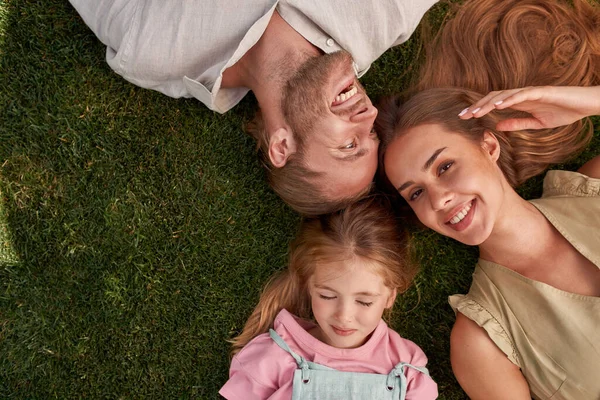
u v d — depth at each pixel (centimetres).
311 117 189
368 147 193
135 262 227
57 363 225
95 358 226
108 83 225
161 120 228
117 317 226
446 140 195
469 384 209
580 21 220
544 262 204
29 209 224
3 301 224
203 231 229
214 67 203
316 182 201
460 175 189
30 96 222
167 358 228
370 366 206
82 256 225
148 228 228
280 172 210
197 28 197
